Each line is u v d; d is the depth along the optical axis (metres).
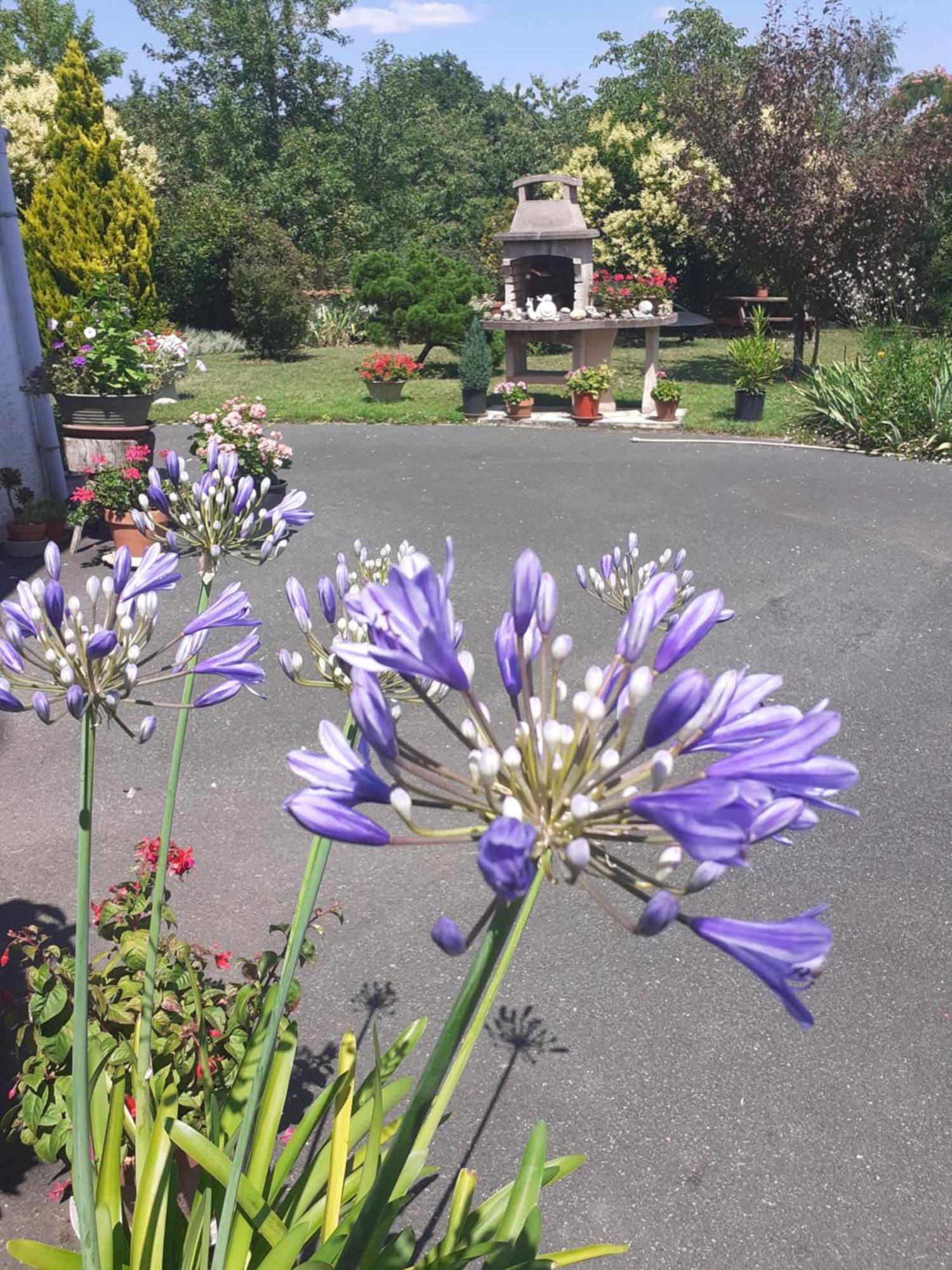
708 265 28.83
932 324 26.00
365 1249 1.46
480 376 16.91
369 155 38.09
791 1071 3.72
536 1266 2.04
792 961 1.13
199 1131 2.65
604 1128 3.45
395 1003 4.00
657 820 1.14
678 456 13.91
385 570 2.88
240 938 4.38
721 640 7.75
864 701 6.81
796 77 18.41
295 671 2.30
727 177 20.00
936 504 11.41
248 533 2.77
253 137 35.34
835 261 19.17
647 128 28.53
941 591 8.76
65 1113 2.77
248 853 5.02
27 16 36.47
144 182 26.34
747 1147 3.39
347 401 18.47
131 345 10.69
